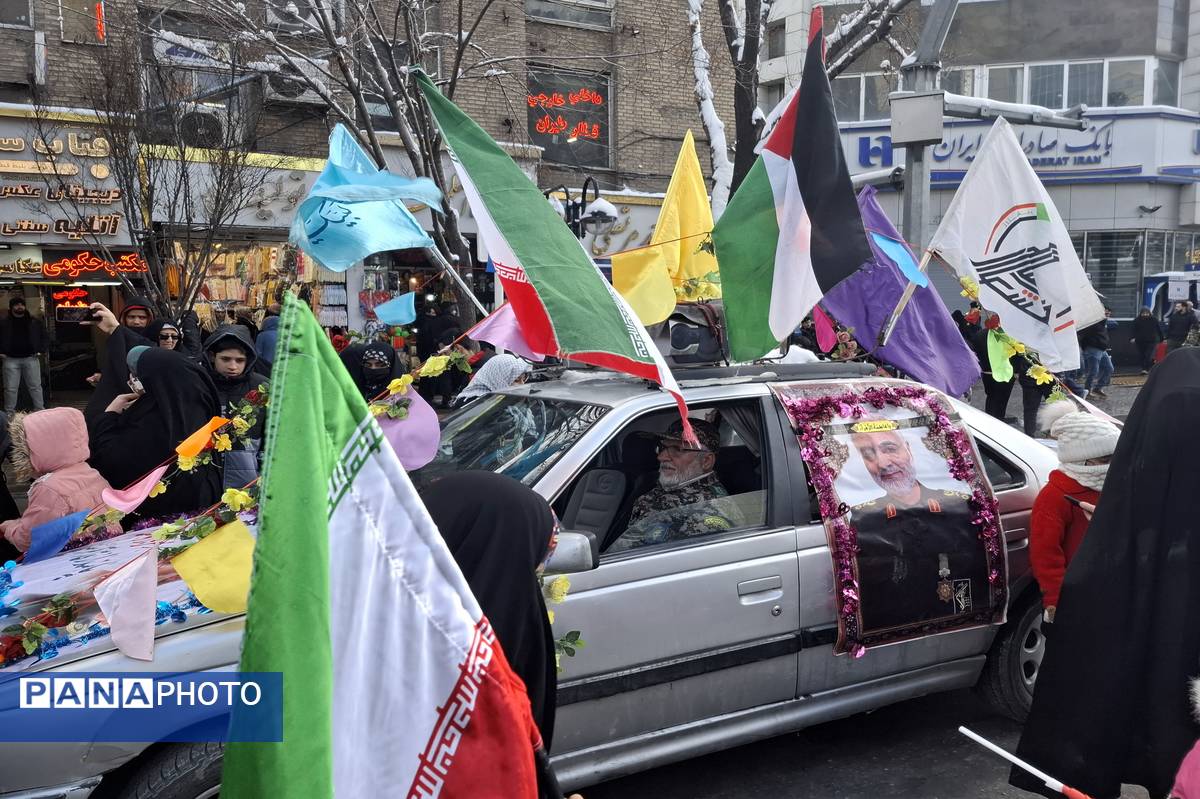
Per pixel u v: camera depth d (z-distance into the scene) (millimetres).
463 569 1916
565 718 3113
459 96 14078
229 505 2770
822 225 3996
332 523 1242
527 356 3832
